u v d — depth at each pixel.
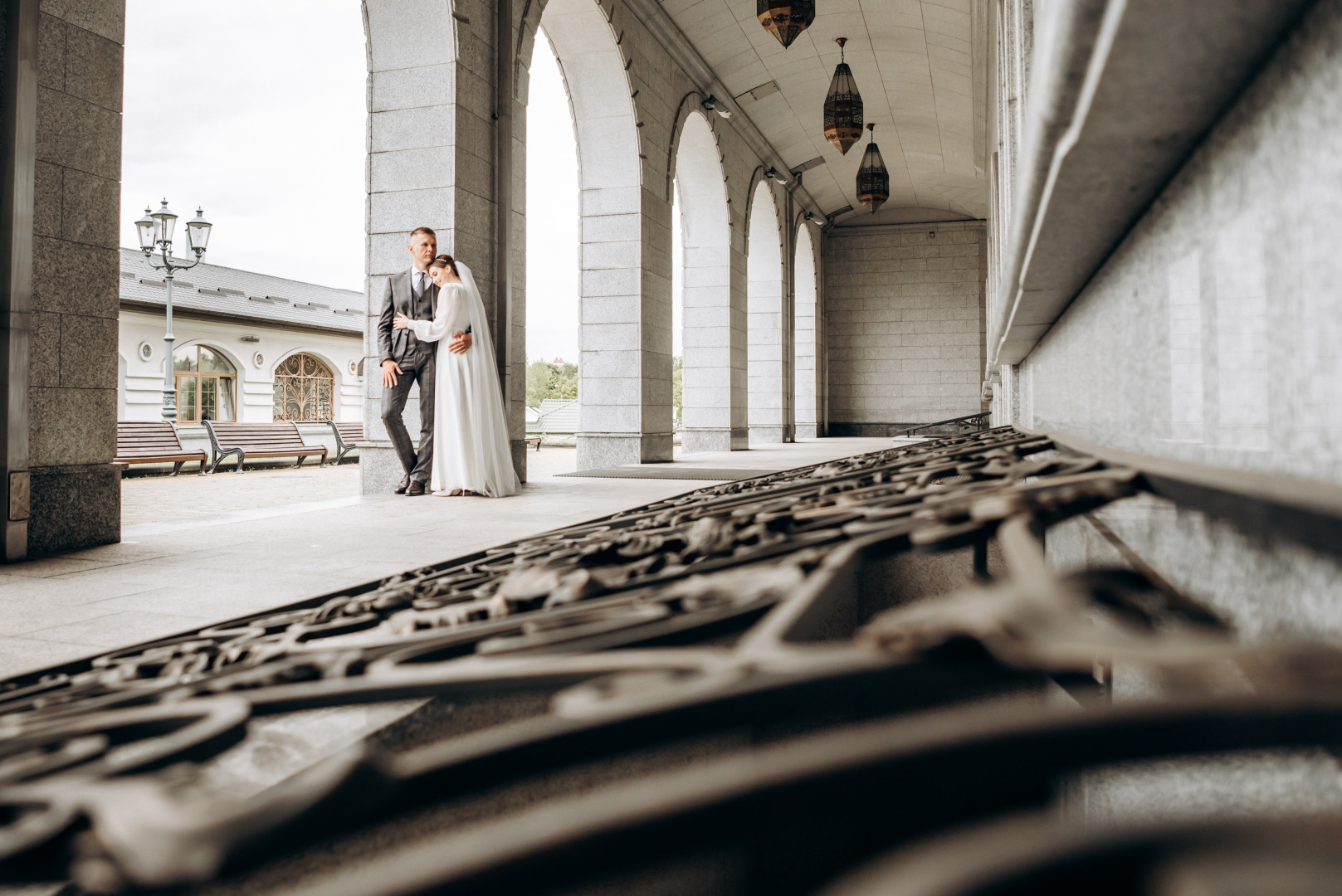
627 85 11.64
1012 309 1.99
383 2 7.66
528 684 0.33
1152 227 0.95
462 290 6.73
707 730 0.23
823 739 0.21
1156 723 0.19
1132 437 1.09
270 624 0.77
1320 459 0.50
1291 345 0.55
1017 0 2.08
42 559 3.65
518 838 0.18
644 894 1.19
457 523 4.79
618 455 11.95
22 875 0.21
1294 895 0.12
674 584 0.52
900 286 27.27
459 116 7.67
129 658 0.71
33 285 4.02
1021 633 0.25
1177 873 0.13
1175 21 0.50
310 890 0.18
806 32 14.69
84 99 4.34
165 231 18.02
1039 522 0.47
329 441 23.36
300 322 28.53
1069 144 0.75
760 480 1.57
